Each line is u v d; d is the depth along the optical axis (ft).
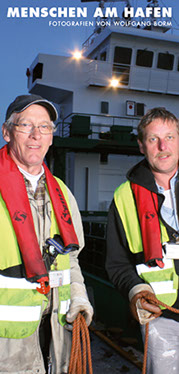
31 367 6.37
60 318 6.68
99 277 19.70
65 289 6.77
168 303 7.41
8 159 6.66
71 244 6.56
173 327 7.66
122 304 15.98
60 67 65.87
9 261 6.26
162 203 7.62
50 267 6.63
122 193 8.17
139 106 68.69
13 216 6.19
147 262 7.27
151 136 7.61
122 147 63.82
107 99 67.77
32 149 6.52
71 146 60.13
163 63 68.95
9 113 6.61
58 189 7.04
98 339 15.80
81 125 61.62
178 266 7.58
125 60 67.21
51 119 6.82
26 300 6.27
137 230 7.79
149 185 7.73
